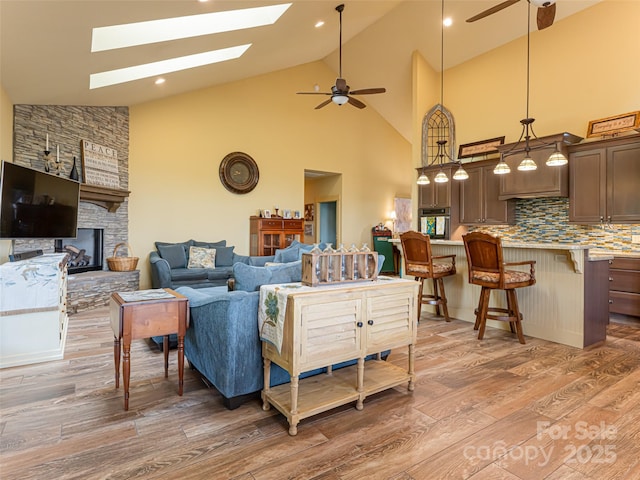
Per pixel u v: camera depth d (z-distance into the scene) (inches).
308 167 319.6
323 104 207.8
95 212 214.8
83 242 211.6
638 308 169.2
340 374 102.0
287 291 81.2
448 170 237.6
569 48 199.5
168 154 253.0
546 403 92.7
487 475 65.5
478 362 121.5
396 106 332.8
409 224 385.7
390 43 254.4
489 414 87.2
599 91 188.4
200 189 265.9
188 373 112.0
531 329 152.1
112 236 227.1
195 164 263.6
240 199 283.7
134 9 117.4
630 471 66.6
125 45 145.0
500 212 221.6
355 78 316.8
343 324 85.0
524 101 219.6
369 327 90.1
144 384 103.7
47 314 121.4
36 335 120.3
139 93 215.0
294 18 185.3
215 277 232.2
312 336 80.2
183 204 259.3
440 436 78.0
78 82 165.2
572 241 202.7
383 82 304.0
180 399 94.7
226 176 273.4
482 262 144.4
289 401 84.7
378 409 89.7
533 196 202.5
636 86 175.9
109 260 216.4
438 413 87.8
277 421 84.2
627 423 82.9
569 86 199.9
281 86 302.4
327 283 89.7
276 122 300.5
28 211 140.3
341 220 345.1
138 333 89.5
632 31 177.0
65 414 86.4
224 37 172.7
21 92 158.1
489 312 166.4
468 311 177.2
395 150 376.8
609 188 175.6
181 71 201.9
